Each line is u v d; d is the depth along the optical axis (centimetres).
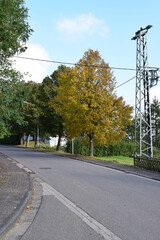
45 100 4106
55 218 665
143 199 880
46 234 554
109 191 1013
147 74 2284
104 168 1828
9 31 1009
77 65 2670
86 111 2580
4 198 826
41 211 729
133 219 659
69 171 1617
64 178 1334
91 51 2722
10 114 1370
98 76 2634
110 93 2670
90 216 684
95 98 2569
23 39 1144
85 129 2667
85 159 2489
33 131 5269
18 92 1370
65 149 4125
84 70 2597
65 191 1006
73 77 2620
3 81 1270
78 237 538
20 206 728
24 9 1093
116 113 2647
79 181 1245
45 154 3105
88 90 2583
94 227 598
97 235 549
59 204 809
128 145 4681
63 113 2778
